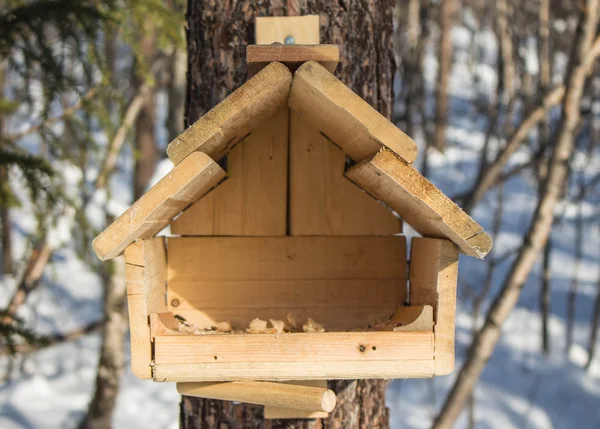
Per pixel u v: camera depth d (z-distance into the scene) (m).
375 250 2.43
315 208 2.42
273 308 2.38
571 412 7.93
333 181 2.44
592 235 12.05
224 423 2.53
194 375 1.95
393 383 8.39
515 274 4.39
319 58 1.89
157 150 7.70
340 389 2.54
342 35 2.56
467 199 5.28
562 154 4.51
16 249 10.45
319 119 2.22
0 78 6.39
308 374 1.95
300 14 2.53
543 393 8.27
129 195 10.45
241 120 2.01
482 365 4.32
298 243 2.41
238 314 2.37
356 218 2.44
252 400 2.15
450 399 4.36
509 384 8.47
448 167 12.68
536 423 7.68
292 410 2.48
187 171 1.85
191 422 2.57
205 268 2.37
